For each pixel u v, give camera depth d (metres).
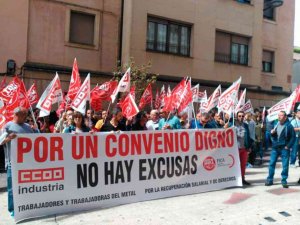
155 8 16.62
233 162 8.75
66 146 6.59
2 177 9.30
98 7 16.11
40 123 11.12
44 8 14.98
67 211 6.56
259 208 7.02
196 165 8.15
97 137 6.91
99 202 6.88
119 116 8.27
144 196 7.41
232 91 9.23
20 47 14.56
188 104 9.40
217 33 18.97
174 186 7.81
